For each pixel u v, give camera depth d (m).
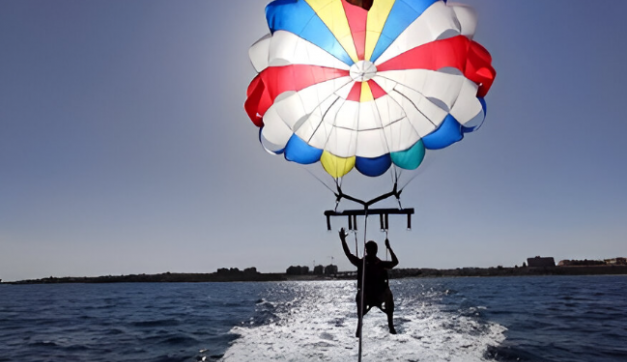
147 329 17.36
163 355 11.48
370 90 7.00
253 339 13.34
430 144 6.91
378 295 5.94
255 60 6.71
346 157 6.90
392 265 5.95
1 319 22.47
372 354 10.24
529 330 14.51
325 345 11.73
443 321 17.48
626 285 55.06
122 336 15.49
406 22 6.50
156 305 32.03
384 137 6.91
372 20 6.52
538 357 9.99
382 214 6.01
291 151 7.07
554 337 12.95
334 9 6.48
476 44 6.36
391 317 5.88
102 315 24.30
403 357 9.82
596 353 10.60
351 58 6.84
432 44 6.33
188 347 12.53
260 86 6.77
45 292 68.94
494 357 9.91
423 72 6.61
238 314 23.25
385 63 6.76
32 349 13.05
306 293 57.16
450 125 6.84
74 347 13.30
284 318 20.33
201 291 67.00
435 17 6.23
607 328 14.98
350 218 6.05
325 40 6.71
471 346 11.24
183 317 22.05
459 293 42.41
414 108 6.81
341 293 57.41
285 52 6.54
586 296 32.81
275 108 6.87
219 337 14.25
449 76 6.50
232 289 78.06
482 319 18.11
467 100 6.65
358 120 7.00
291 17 6.49
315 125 6.94
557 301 28.11
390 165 7.02
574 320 17.45
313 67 6.73
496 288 53.34
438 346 11.25
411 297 39.28
